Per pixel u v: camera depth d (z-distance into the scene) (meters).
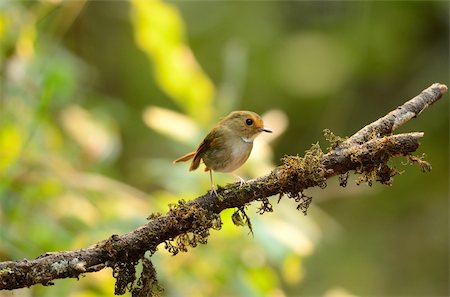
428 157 15.61
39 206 9.34
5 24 10.05
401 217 16.14
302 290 14.80
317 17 17.61
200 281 8.86
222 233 8.85
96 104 12.29
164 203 8.86
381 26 16.36
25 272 5.18
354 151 5.55
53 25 11.02
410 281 15.53
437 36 15.84
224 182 8.92
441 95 5.98
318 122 16.83
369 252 15.66
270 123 9.69
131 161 15.41
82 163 10.20
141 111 16.89
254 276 9.15
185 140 9.22
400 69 16.17
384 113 16.28
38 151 9.91
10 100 10.06
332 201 16.12
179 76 10.24
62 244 8.78
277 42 17.55
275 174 5.69
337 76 16.94
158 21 10.40
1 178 9.03
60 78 10.12
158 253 8.76
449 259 15.66
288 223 9.27
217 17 18.17
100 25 17.25
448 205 15.96
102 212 9.34
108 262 5.43
